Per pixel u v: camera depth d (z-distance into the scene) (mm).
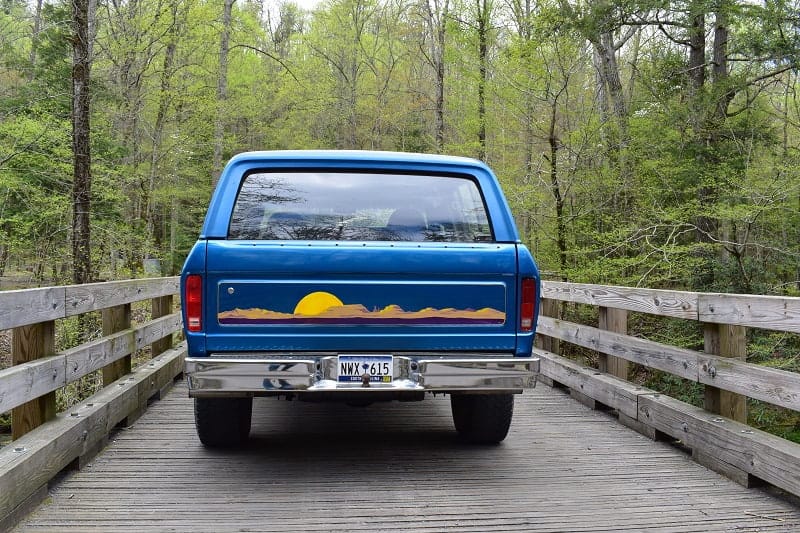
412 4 25594
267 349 3486
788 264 12008
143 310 12719
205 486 3682
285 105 27094
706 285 11797
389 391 3506
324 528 3094
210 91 20203
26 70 17297
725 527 3174
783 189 10617
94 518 3182
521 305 3639
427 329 3564
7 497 2986
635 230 11625
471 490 3674
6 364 11469
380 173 3898
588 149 12703
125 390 4898
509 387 3553
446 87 20422
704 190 12328
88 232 9789
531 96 12906
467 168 3939
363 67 31156
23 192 12742
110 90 16781
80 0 9594
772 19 11438
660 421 4723
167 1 16875
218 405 4141
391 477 3889
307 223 3768
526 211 12930
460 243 3701
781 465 3461
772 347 9445
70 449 3770
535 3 12945
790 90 14625
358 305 3510
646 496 3613
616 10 12656
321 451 4445
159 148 19734
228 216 3627
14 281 14078
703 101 12742
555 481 3855
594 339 6074
